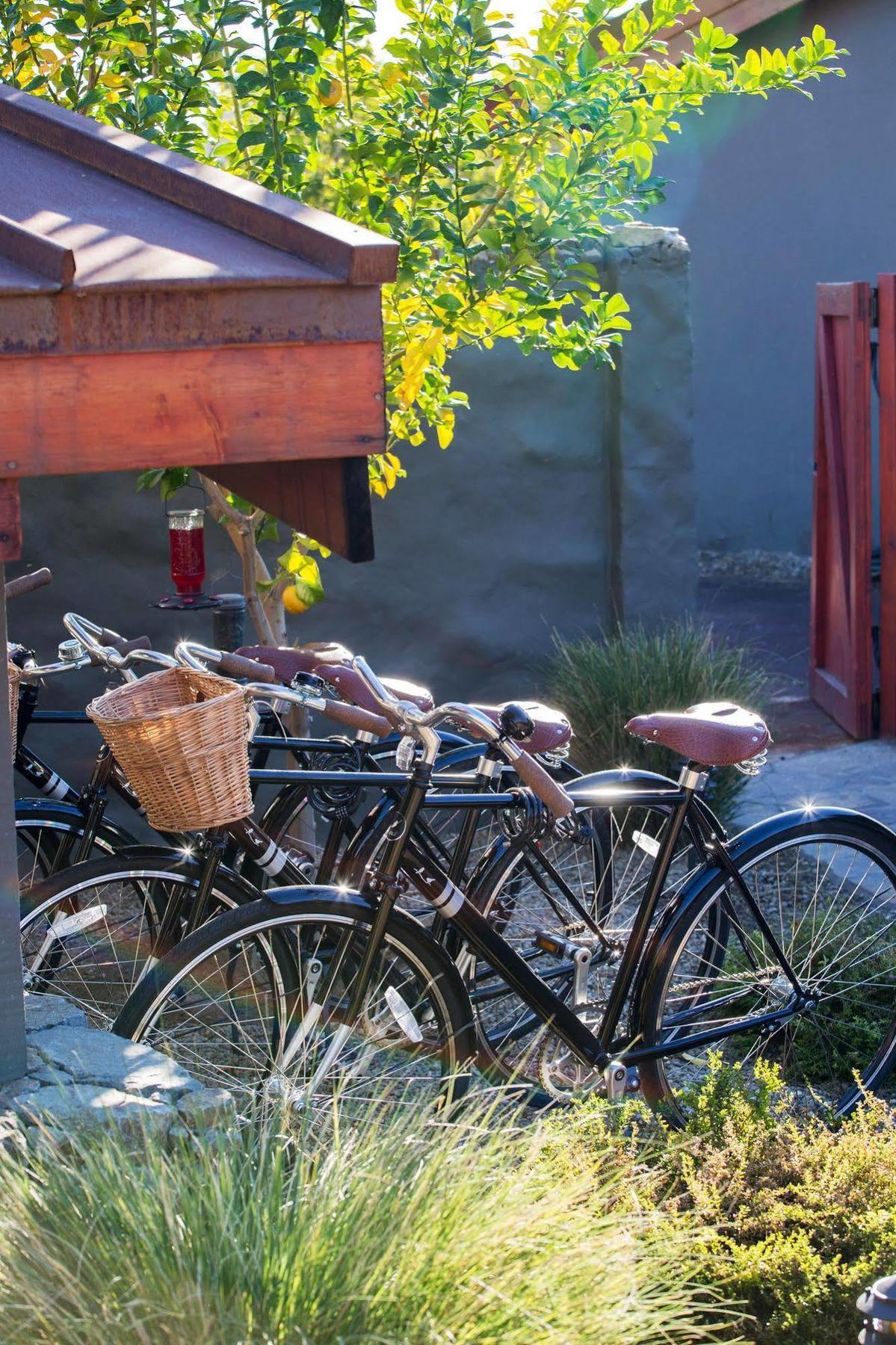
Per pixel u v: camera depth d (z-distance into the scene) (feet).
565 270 14.06
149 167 8.08
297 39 13.05
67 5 13.29
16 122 9.02
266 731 12.85
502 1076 11.33
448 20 13.25
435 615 20.61
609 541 21.25
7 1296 6.31
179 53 13.74
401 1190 7.01
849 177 36.63
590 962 11.42
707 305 40.01
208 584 19.36
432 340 13.39
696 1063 11.48
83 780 18.89
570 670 19.58
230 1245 6.52
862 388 22.13
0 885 8.84
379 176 13.92
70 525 18.63
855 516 22.45
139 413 6.70
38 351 6.44
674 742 10.90
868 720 22.97
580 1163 8.23
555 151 14.92
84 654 11.53
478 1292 6.55
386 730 9.92
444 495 20.40
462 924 10.23
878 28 35.32
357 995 9.64
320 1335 6.21
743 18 30.14
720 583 37.52
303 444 6.97
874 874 15.26
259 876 12.41
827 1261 8.59
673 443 20.75
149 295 6.57
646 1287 7.21
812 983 11.79
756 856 11.29
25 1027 9.08
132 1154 7.66
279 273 6.78
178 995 9.70
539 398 20.62
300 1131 8.39
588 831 12.63
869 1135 9.46
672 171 39.73
